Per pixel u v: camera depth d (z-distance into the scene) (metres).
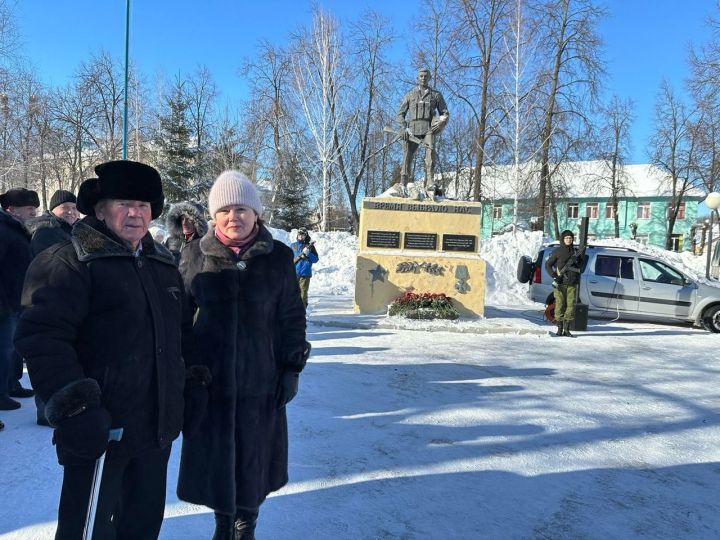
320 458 3.79
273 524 2.87
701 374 6.86
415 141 11.86
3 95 26.61
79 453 1.76
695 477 3.68
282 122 34.19
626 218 48.56
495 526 2.94
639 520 3.06
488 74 28.44
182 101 29.92
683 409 5.27
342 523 2.91
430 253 11.21
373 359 7.14
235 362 2.36
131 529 2.16
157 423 2.07
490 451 4.01
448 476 3.55
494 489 3.38
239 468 2.35
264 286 2.46
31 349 1.76
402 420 4.67
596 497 3.32
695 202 47.03
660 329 11.14
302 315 2.62
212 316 2.38
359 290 10.98
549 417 4.88
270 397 2.47
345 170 34.62
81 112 36.00
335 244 19.56
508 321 10.65
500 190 42.84
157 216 2.22
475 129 32.25
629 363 7.45
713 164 30.11
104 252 1.97
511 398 5.46
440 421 4.67
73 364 1.81
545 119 27.58
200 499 2.33
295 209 32.03
